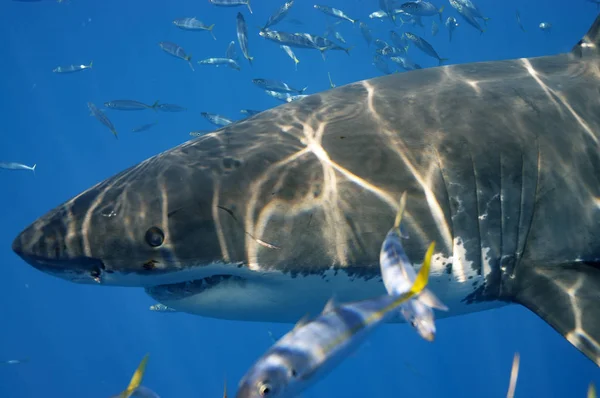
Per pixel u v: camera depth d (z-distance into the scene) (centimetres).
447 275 303
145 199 286
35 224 286
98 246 275
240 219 282
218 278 299
